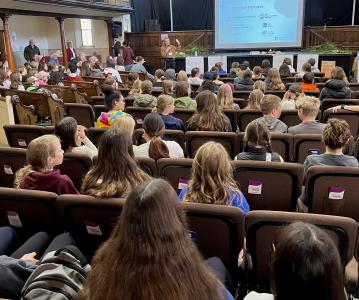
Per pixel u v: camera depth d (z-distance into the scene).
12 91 6.86
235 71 9.78
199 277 1.00
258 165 2.52
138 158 2.75
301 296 0.91
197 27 16.69
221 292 1.03
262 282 1.98
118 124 3.14
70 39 16.88
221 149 2.04
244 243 2.05
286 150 3.44
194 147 3.65
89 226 2.00
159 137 3.14
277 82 6.84
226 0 13.68
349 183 2.34
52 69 10.48
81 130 3.31
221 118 4.04
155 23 15.86
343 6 15.10
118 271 0.97
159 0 16.80
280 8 13.35
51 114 6.52
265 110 3.84
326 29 13.78
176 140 3.73
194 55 13.90
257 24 13.65
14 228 2.20
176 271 0.97
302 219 1.71
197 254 1.04
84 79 9.36
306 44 14.05
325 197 2.42
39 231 2.19
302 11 13.24
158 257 0.97
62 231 2.17
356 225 1.66
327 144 2.62
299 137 3.36
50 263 1.37
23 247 1.90
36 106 6.64
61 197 1.97
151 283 0.95
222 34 14.01
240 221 1.79
